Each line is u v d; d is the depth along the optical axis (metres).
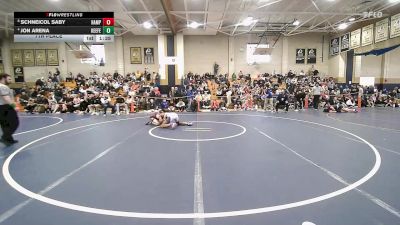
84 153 6.06
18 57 22.56
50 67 22.69
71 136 8.17
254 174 4.53
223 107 17.06
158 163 5.21
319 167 4.90
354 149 6.29
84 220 3.03
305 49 23.62
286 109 15.50
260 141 7.24
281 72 23.72
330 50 23.48
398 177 4.35
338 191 3.79
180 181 4.23
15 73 22.64
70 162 5.34
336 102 17.14
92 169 4.87
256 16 17.92
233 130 9.09
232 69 23.30
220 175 4.50
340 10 16.95
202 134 8.36
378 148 6.38
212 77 22.19
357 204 3.38
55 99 16.58
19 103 17.58
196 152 6.07
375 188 3.90
